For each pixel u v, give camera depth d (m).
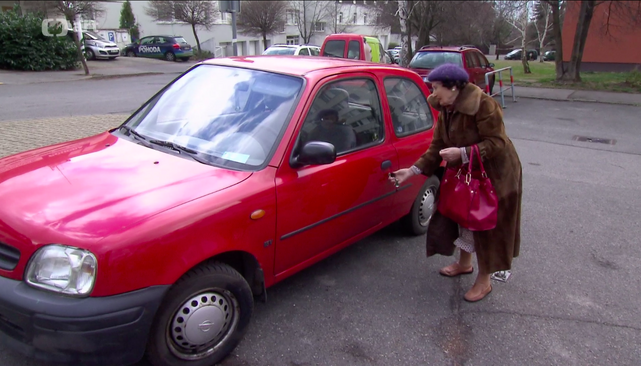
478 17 30.73
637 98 17.08
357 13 54.31
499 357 3.11
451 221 3.71
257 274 3.03
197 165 2.99
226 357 2.93
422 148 4.39
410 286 3.94
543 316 3.60
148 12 37.62
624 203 6.14
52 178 2.77
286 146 3.08
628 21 23.48
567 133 10.88
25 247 2.30
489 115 3.18
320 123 3.38
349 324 3.36
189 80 3.88
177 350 2.64
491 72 14.70
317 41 50.75
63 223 2.34
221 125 3.33
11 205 2.51
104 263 2.23
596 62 28.20
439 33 35.84
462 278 4.12
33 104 11.16
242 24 40.88
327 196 3.38
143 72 21.41
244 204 2.78
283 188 3.01
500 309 3.67
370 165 3.75
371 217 3.98
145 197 2.57
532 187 6.75
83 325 2.20
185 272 2.55
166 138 3.36
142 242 2.32
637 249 4.81
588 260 4.55
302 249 3.33
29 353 2.28
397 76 4.35
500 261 3.56
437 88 3.23
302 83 3.38
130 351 2.36
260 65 3.72
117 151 3.19
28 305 2.21
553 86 20.36
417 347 3.16
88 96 13.05
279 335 3.19
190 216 2.52
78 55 21.27
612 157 8.63
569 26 28.31
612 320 3.58
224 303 2.80
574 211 5.82
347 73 3.71
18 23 19.02
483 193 3.34
